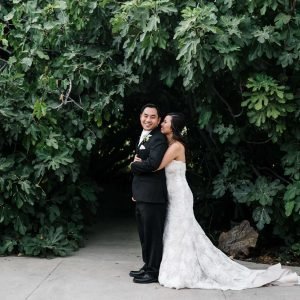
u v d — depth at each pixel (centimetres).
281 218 555
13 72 564
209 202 646
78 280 450
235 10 513
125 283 441
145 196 427
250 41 492
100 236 640
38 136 543
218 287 429
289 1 497
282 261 545
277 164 605
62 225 573
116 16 506
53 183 564
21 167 542
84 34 573
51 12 562
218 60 490
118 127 830
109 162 921
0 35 559
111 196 899
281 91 489
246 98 535
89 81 560
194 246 439
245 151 585
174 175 437
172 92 659
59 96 562
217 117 554
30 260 513
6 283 442
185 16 468
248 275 446
